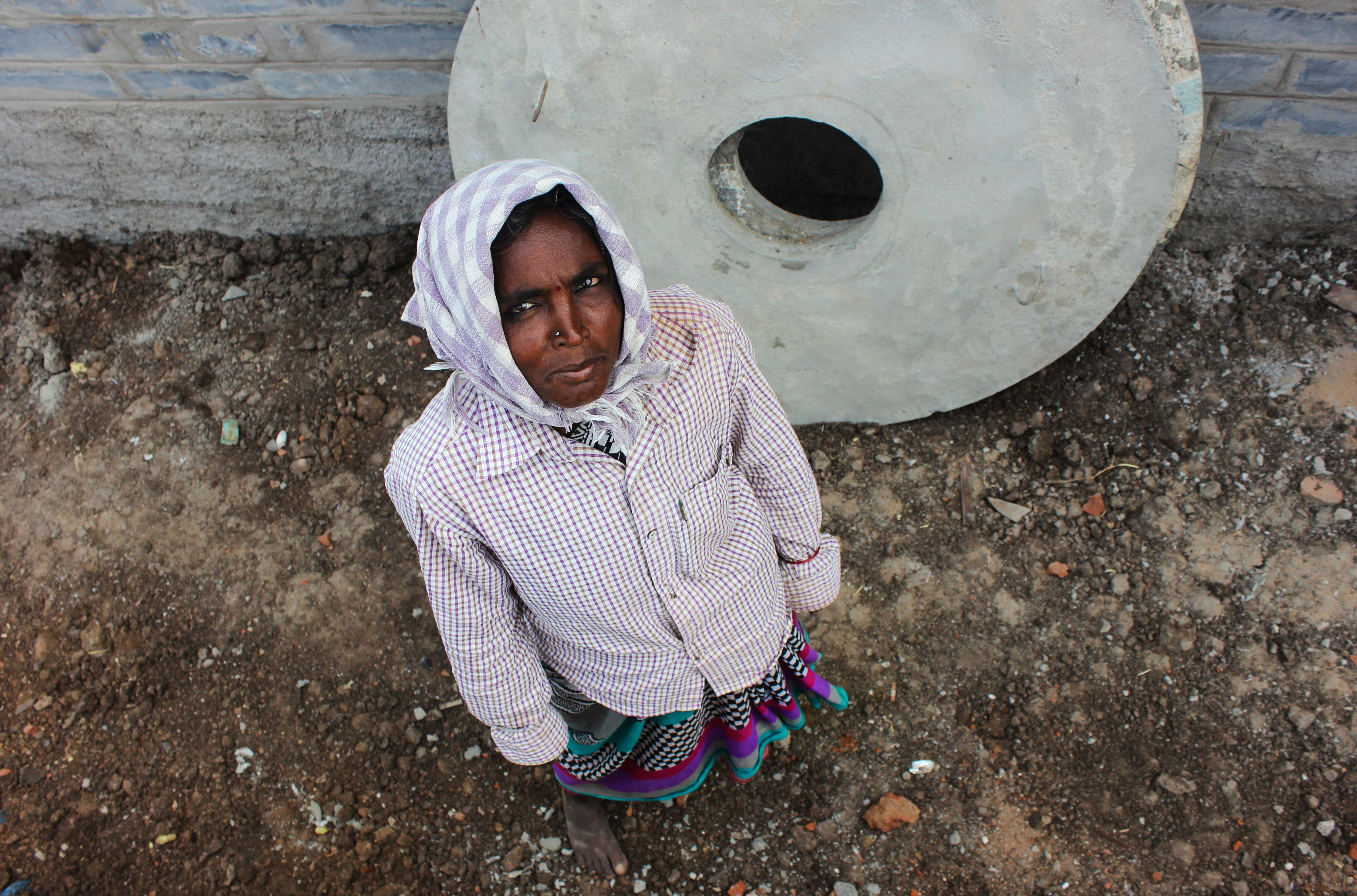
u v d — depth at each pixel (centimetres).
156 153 289
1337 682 216
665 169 229
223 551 269
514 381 104
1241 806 209
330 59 258
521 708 145
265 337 299
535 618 150
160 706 249
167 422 288
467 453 113
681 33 203
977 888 209
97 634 259
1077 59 188
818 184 322
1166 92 187
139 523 274
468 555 121
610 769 191
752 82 209
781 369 264
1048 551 245
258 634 258
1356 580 224
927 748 227
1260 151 245
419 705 246
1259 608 227
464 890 222
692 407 123
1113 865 208
